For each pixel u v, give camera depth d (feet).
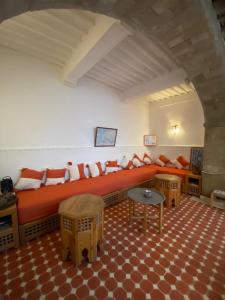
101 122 12.97
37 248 6.16
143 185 12.82
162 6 4.37
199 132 13.84
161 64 9.81
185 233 7.22
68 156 10.92
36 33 7.07
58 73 10.14
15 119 8.54
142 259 5.64
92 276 4.93
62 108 10.47
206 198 10.94
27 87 8.88
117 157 14.61
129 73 11.14
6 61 8.13
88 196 6.93
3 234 5.89
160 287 4.58
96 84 12.42
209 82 8.22
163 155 16.48
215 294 4.39
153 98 16.24
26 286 4.58
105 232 7.26
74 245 5.32
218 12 5.84
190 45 6.08
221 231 7.39
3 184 7.55
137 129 16.51
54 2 3.47
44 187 8.79
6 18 3.04
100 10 4.30
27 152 9.00
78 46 7.94
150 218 8.07
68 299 4.24
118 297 4.30
